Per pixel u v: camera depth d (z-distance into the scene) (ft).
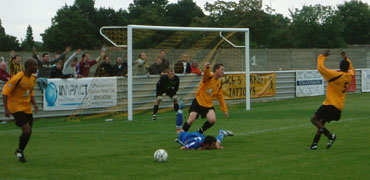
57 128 58.18
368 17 230.89
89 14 218.38
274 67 123.24
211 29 73.61
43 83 67.15
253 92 92.07
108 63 76.02
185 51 102.32
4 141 48.44
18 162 36.91
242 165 33.83
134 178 30.66
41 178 31.30
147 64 81.66
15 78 36.29
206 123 43.80
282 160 35.42
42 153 40.70
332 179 29.50
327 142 43.39
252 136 47.73
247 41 77.20
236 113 71.56
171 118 67.26
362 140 44.19
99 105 73.31
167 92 66.18
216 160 35.83
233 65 93.97
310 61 127.13
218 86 43.78
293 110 74.64
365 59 131.75
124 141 46.75
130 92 65.98
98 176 31.45
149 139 47.70
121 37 79.36
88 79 72.84
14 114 36.94
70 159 37.65
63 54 71.97
